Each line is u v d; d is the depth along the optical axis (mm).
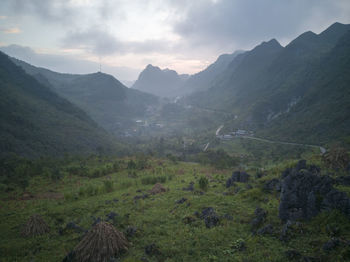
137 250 11375
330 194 11977
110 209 18172
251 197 17188
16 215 18516
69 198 22844
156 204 18625
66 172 41094
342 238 9750
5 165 40938
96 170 40531
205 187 23078
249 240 11148
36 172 39312
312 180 13078
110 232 11320
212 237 11812
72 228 14461
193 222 13805
